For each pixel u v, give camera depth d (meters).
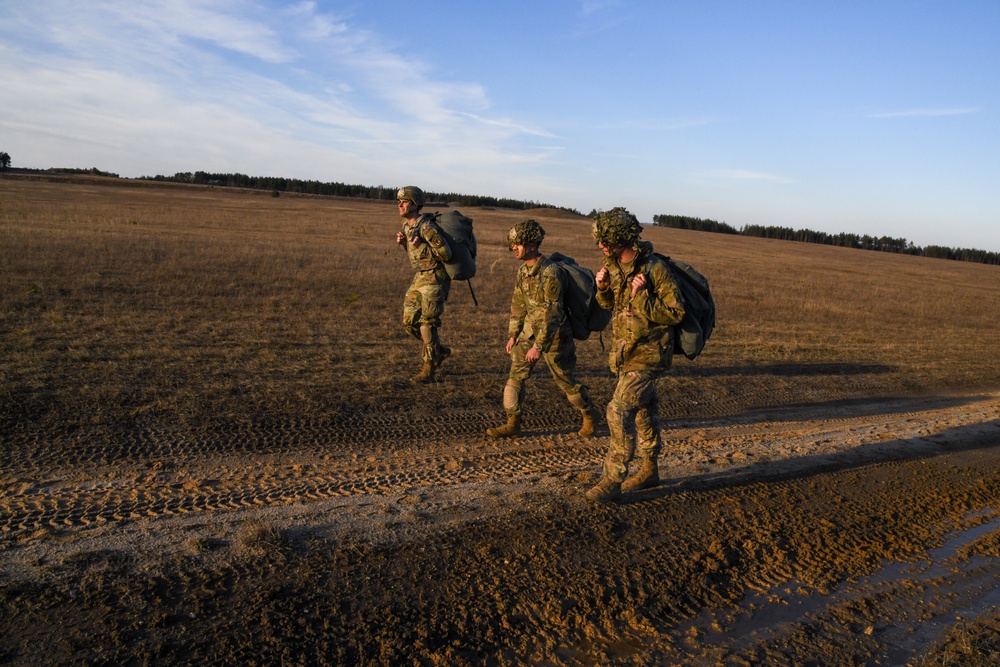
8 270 12.45
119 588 3.22
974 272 55.28
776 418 7.64
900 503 5.16
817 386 9.33
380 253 23.70
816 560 4.15
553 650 3.09
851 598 3.76
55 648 2.78
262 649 2.88
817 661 3.16
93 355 7.35
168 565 3.46
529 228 5.54
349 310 12.04
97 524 3.87
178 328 9.12
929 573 4.12
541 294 5.63
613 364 4.75
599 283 4.68
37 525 3.80
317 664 2.82
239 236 26.25
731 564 4.01
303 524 4.07
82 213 32.06
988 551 4.45
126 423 5.51
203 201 57.72
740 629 3.38
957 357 12.98
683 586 3.72
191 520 4.01
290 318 10.76
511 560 3.82
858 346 13.09
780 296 21.16
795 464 5.89
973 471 6.04
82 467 4.68
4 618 2.94
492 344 10.14
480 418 6.65
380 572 3.58
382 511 4.34
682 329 4.58
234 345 8.49
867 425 7.55
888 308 21.16
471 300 14.77
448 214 7.45
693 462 5.77
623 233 4.35
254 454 5.21
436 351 7.57
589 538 4.16
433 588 3.47
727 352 10.98
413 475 5.06
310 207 61.34
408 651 2.96
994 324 20.17
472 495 4.73
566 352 6.03
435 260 7.40
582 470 5.42
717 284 23.31
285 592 3.30
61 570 3.34
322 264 18.12
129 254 16.14
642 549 4.09
